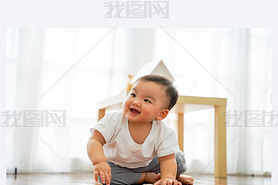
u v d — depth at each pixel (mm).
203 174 1860
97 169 873
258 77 2105
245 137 2029
